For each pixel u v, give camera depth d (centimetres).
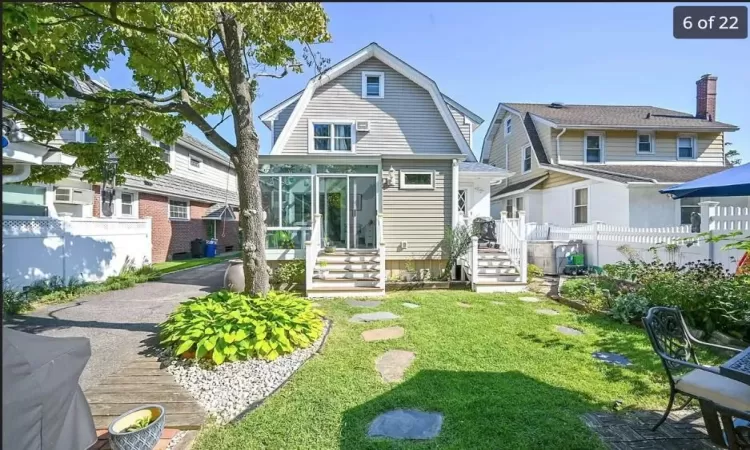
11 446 191
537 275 1105
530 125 1717
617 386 380
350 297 830
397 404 345
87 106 608
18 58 449
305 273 897
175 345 476
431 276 1024
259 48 628
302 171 1003
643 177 1225
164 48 593
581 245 1174
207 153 1975
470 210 1364
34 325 612
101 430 321
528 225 1371
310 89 1190
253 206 579
